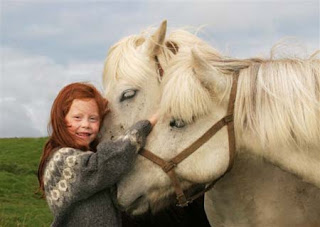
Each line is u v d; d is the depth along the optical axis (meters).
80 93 4.15
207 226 5.41
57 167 3.94
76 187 3.89
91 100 4.19
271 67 4.00
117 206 4.15
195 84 3.90
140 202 4.09
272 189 4.30
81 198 3.95
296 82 3.86
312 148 3.87
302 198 4.32
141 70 4.54
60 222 4.00
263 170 4.24
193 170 3.96
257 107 3.90
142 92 4.52
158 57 4.62
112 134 4.48
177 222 5.34
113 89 4.58
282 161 3.93
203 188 4.26
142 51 4.67
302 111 3.79
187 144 3.96
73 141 4.12
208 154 3.96
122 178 4.07
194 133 3.96
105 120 4.50
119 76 4.59
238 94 3.97
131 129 4.02
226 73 4.08
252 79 3.97
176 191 4.01
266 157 3.99
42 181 4.12
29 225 17.22
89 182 3.90
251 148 4.02
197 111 3.90
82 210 4.01
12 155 35.91
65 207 3.94
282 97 3.84
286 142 3.85
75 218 4.01
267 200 4.32
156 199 4.08
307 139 3.80
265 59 4.24
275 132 3.82
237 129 3.98
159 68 4.59
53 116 4.14
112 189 4.16
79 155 3.95
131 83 4.52
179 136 3.98
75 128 4.15
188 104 3.87
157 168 4.00
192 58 3.87
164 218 5.27
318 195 4.32
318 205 4.34
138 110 4.49
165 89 3.98
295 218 4.34
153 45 4.62
